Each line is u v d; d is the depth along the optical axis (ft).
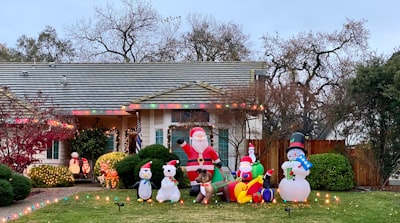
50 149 62.23
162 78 71.67
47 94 65.92
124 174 49.39
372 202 39.19
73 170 60.34
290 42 120.78
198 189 42.27
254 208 35.47
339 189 49.06
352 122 54.24
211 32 137.28
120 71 75.10
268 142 54.60
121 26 130.21
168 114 55.77
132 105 55.77
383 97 51.60
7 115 46.50
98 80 71.56
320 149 55.11
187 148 42.96
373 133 52.90
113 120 67.56
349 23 100.83
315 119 71.41
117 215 31.86
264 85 54.49
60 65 78.18
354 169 53.52
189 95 55.98
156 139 56.65
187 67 75.92
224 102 51.57
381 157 52.75
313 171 49.96
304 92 61.52
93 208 35.19
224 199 39.29
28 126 46.57
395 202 39.22
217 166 42.27
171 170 39.14
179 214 32.40
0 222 29.48
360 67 52.42
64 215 31.78
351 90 52.85
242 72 72.64
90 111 62.49
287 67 102.12
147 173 39.40
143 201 39.19
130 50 131.44
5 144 46.98
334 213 33.06
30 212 33.30
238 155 53.16
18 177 40.42
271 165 55.11
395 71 50.16
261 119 58.23
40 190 49.49
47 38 148.05
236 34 138.21
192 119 54.75
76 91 67.77
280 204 37.73
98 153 64.80
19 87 69.26
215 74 72.18
